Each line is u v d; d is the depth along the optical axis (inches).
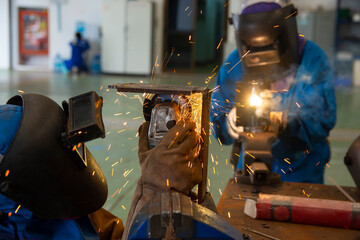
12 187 42.0
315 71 75.2
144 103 51.4
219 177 137.6
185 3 489.4
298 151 79.6
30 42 515.8
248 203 53.3
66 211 46.2
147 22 463.8
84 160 47.9
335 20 432.1
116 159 157.3
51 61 499.2
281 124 67.5
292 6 67.9
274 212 50.9
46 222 48.1
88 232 49.1
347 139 200.7
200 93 49.5
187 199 37.2
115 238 53.2
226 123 78.4
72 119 42.3
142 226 35.0
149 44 467.5
